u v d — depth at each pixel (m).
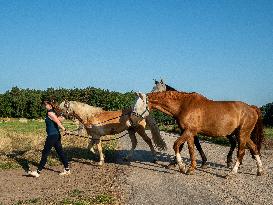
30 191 10.24
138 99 12.62
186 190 10.27
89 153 17.17
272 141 24.92
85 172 12.94
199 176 12.13
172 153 17.89
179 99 12.27
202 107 11.96
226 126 11.85
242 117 11.95
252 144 12.34
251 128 12.12
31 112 54.09
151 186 10.76
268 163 15.09
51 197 9.53
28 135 24.52
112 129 13.96
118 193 9.95
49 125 12.08
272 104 44.12
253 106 12.46
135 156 16.72
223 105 11.98
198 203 8.98
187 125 12.01
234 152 18.64
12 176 12.26
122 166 14.04
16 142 21.31
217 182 11.30
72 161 15.10
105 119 13.89
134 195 9.71
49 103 12.14
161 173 12.63
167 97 12.36
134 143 15.16
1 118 52.84
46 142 12.09
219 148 20.50
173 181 11.41
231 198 9.45
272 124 44.03
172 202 9.04
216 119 11.80
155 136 13.88
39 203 8.90
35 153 16.52
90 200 9.14
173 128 36.84
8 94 55.31
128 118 13.80
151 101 12.58
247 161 15.36
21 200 9.25
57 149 12.29
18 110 54.28
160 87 13.77
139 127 14.09
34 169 13.42
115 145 21.38
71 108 13.80
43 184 11.12
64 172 12.46
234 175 12.05
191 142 12.07
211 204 8.90
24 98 54.12
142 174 12.48
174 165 13.40
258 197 9.57
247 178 11.91
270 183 11.18
